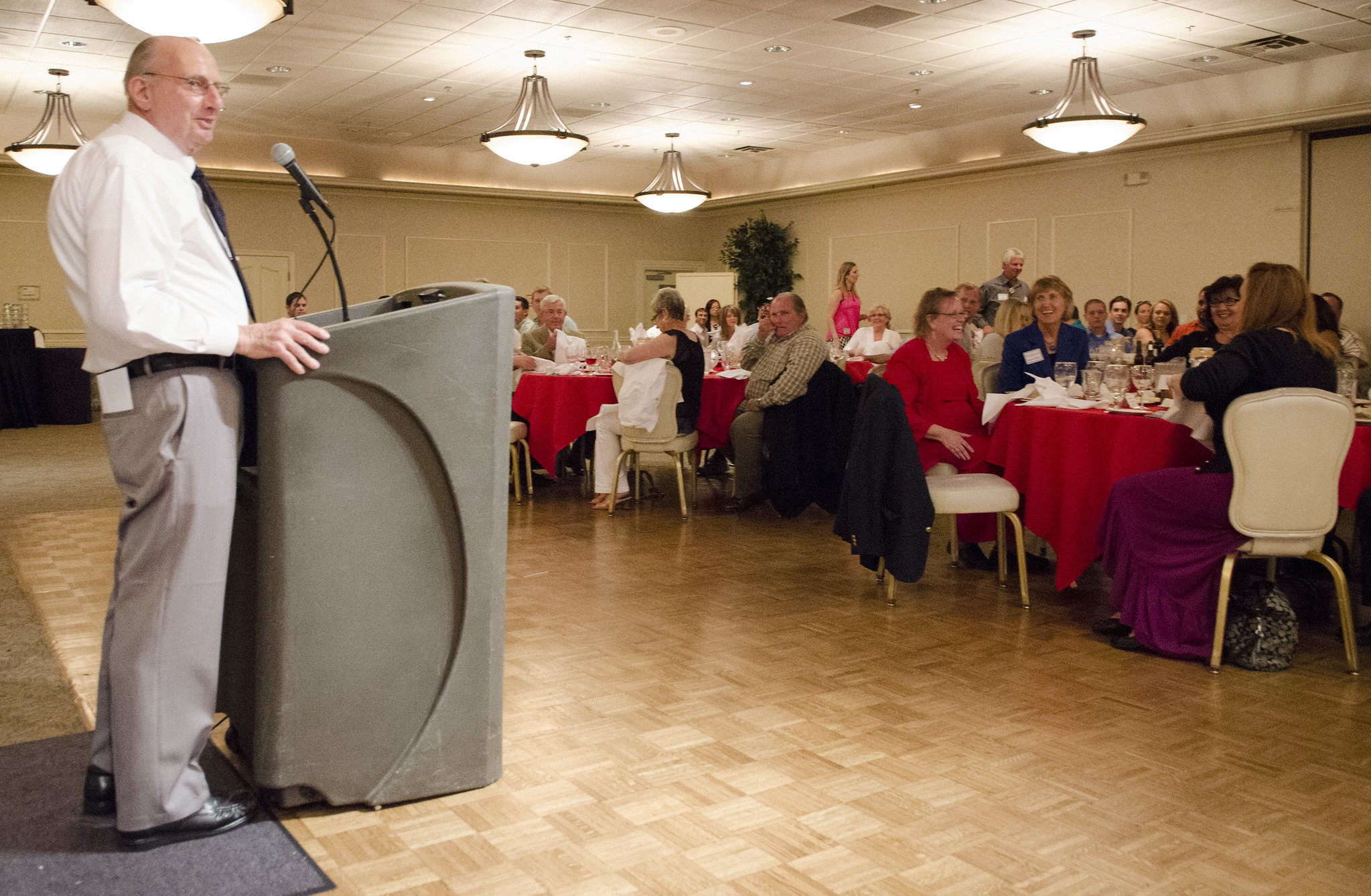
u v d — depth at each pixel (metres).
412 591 2.06
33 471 7.56
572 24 7.82
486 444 2.05
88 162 1.77
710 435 6.26
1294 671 3.12
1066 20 7.69
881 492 3.78
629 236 16.14
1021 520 4.37
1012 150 11.59
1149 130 10.21
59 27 7.90
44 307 12.27
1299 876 1.88
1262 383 3.13
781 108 11.00
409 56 8.77
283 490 1.90
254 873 1.81
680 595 4.02
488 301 2.01
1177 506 3.19
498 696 2.22
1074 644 3.39
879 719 2.69
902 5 7.32
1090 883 1.85
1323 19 7.68
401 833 2.01
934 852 1.97
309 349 1.87
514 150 9.01
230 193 13.13
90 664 3.00
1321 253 9.47
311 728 2.00
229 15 5.02
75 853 1.86
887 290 13.51
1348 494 3.31
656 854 1.95
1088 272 11.14
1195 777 2.33
